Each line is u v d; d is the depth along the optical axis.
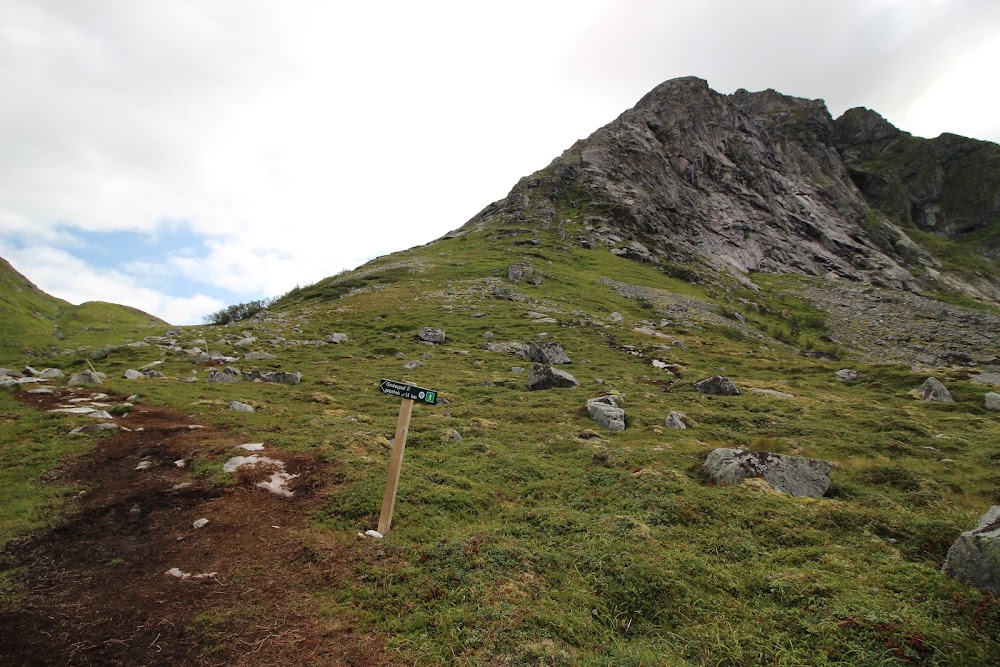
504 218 135.50
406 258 106.81
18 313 109.38
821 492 16.56
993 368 52.41
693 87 197.12
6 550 11.20
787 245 159.12
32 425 19.45
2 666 7.56
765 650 8.48
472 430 23.47
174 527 12.43
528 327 58.22
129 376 32.75
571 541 12.44
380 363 43.16
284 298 91.19
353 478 15.38
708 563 11.36
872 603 9.27
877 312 106.00
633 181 152.88
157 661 7.82
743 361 48.47
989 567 9.60
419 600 9.89
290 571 10.66
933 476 18.69
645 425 25.64
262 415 23.56
